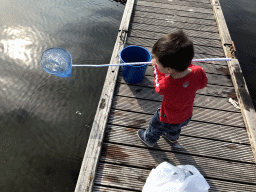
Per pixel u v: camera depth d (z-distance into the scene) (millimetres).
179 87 1278
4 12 4570
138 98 2717
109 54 3998
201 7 4781
